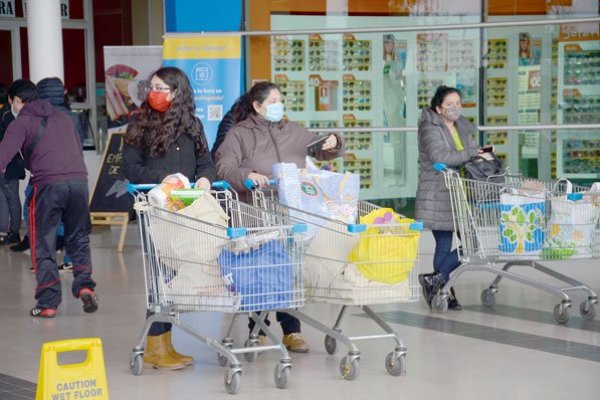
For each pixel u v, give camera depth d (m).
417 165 17.53
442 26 17.05
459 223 11.84
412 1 17.47
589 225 11.30
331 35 17.38
